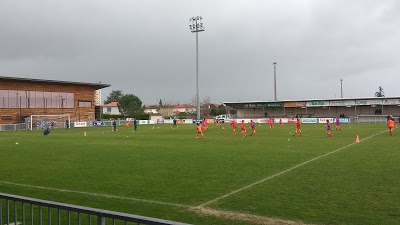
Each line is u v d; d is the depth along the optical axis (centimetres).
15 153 2094
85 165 1544
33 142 2950
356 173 1223
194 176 1232
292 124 6391
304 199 885
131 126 6619
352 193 937
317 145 2298
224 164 1506
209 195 950
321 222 704
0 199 541
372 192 943
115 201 905
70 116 7444
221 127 5475
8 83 6391
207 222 720
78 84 7569
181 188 1043
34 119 6606
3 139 3388
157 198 929
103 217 412
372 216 736
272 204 845
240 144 2477
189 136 3459
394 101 7212
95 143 2744
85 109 7788
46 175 1308
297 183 1081
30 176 1292
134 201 900
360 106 8094
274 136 3269
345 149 2017
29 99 6725
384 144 2281
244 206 833
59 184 1138
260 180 1140
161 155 1870
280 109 8869
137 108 10844
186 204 864
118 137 3438
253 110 9075
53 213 821
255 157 1723
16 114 6500
